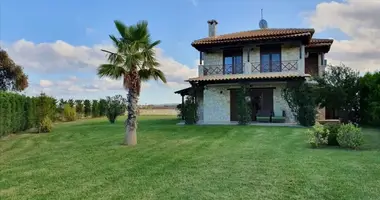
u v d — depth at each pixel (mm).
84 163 7645
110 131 15883
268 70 20359
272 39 18953
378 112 14031
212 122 20047
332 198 4676
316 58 22531
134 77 11109
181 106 21656
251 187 5324
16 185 5664
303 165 6918
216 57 21875
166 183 5672
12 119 15133
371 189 5070
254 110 20078
